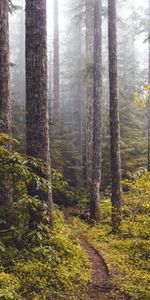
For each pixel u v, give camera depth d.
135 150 20.98
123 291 7.19
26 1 9.29
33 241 7.99
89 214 16.52
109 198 17.50
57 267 7.70
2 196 8.20
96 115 16.48
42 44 9.24
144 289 7.12
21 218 8.12
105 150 21.09
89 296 6.94
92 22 20.22
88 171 20.64
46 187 7.44
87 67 18.72
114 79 13.26
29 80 9.20
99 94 16.75
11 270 6.93
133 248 10.19
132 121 22.03
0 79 9.21
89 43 20.34
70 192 20.09
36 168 8.80
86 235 12.64
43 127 9.16
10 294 5.50
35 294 6.40
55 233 9.20
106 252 10.05
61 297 6.63
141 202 10.95
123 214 12.77
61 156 22.67
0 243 6.68
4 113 9.17
